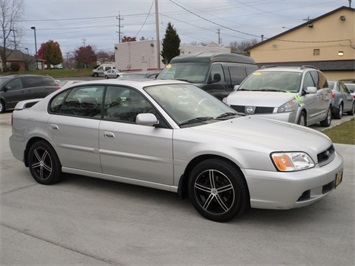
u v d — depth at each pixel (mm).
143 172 4609
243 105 7895
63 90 5508
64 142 5258
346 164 6340
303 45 41469
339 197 4816
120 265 3281
